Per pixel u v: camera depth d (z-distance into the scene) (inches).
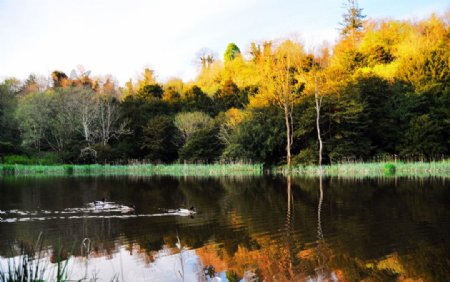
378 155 1819.6
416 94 1844.2
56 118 2475.4
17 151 2406.5
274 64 1920.5
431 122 1736.0
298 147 1956.2
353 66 2573.8
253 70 3132.4
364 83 1878.7
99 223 676.1
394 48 2581.2
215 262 459.5
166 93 3063.5
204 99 2795.3
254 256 478.3
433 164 1544.0
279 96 1915.6
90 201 927.7
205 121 2325.3
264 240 546.3
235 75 3472.0
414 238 534.0
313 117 1835.6
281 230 599.5
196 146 2151.8
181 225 653.3
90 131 2388.0
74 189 1176.8
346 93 1825.8
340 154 1756.9
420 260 447.5
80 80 3870.6
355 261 449.4
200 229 621.6
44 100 2481.5
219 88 3110.2
